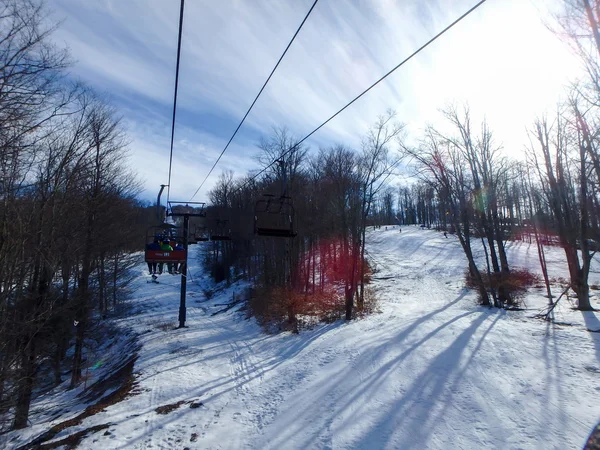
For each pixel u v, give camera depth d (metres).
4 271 10.56
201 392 10.71
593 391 7.35
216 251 50.34
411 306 21.86
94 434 7.67
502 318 15.64
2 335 11.10
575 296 20.09
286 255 26.27
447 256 41.84
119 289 29.67
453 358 10.30
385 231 68.44
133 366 14.92
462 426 6.57
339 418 7.66
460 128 21.47
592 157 9.28
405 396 8.21
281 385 10.57
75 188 16.02
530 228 44.47
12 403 11.57
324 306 22.39
